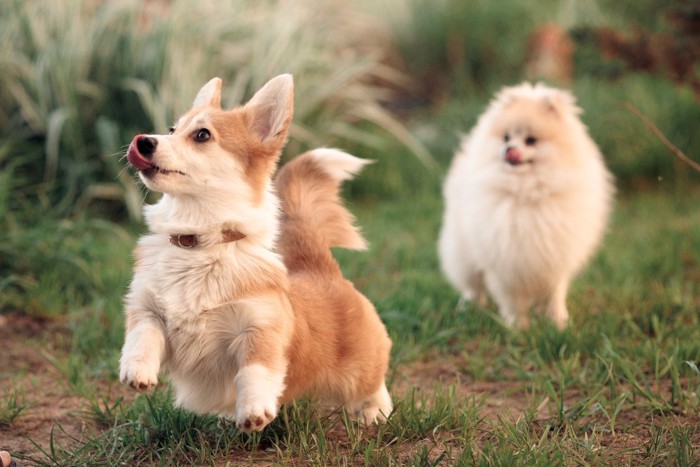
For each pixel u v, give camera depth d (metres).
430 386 7.47
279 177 6.98
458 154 10.57
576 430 6.14
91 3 15.01
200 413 5.86
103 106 13.79
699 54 12.50
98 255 10.61
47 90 13.49
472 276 9.93
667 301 9.02
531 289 9.20
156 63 13.91
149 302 5.48
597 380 7.13
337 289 6.27
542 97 9.49
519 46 21.17
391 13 22.17
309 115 15.52
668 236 11.96
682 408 6.45
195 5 15.18
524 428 6.04
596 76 15.40
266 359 5.24
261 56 14.93
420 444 5.89
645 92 17.09
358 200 15.77
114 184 13.29
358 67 16.16
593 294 10.02
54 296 9.55
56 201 13.10
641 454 5.61
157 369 5.19
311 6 17.33
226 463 5.38
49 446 6.18
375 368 6.21
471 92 19.69
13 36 13.88
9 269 10.11
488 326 8.82
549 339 8.05
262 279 5.53
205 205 5.59
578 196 9.18
